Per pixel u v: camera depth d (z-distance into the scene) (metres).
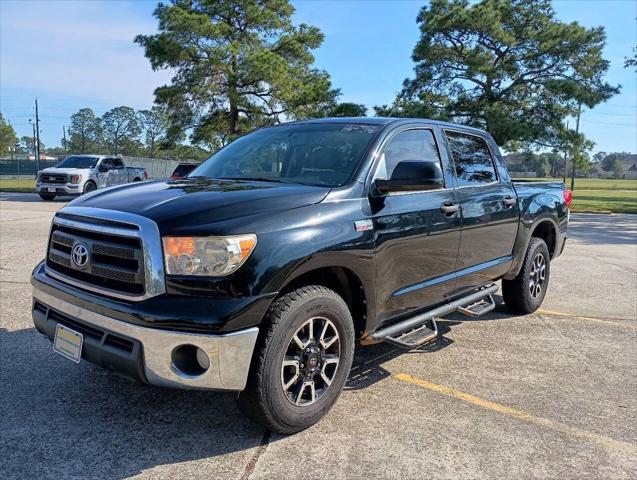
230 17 31.25
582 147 31.78
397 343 3.85
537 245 5.91
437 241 4.19
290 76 30.53
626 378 4.30
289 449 3.07
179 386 2.83
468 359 4.65
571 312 6.28
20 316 5.38
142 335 2.78
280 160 4.12
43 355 4.39
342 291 3.63
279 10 32.31
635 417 3.62
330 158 3.88
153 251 2.85
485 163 5.21
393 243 3.73
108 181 23.61
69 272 3.29
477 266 4.86
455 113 32.38
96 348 2.99
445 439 3.25
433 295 4.31
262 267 2.90
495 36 30.16
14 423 3.29
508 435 3.32
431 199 4.19
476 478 2.85
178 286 2.82
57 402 3.58
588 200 37.88
